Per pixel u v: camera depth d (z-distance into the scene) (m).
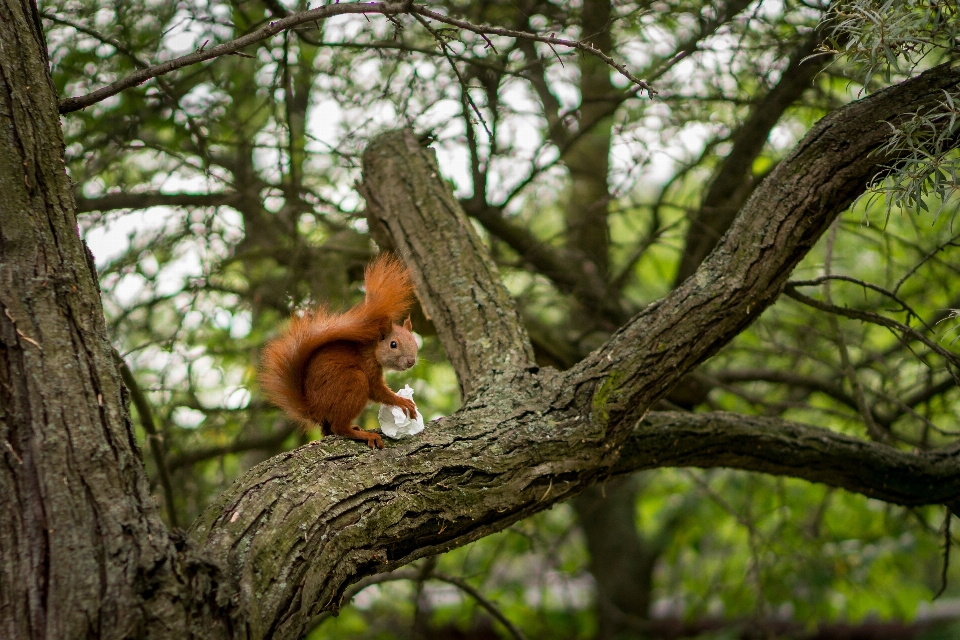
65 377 2.43
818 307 4.44
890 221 7.05
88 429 2.37
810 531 7.50
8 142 2.65
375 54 6.00
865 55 3.48
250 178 6.62
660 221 7.07
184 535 2.35
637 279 8.79
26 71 2.78
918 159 3.46
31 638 2.09
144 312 6.61
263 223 6.95
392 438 3.35
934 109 3.42
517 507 3.18
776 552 6.99
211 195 6.55
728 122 6.59
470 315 4.30
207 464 6.94
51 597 2.12
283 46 5.26
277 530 2.58
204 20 5.70
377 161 5.47
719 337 3.67
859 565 7.90
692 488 9.07
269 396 3.63
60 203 2.70
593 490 8.72
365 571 2.79
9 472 2.29
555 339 6.63
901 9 3.44
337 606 2.73
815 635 10.01
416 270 4.71
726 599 8.16
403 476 2.99
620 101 6.19
